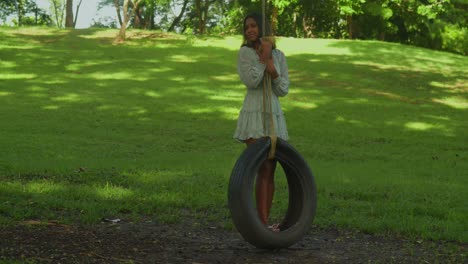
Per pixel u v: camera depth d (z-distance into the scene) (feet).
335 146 55.88
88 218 23.44
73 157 44.21
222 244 20.97
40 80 83.05
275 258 19.35
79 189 29.81
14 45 107.76
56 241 19.99
